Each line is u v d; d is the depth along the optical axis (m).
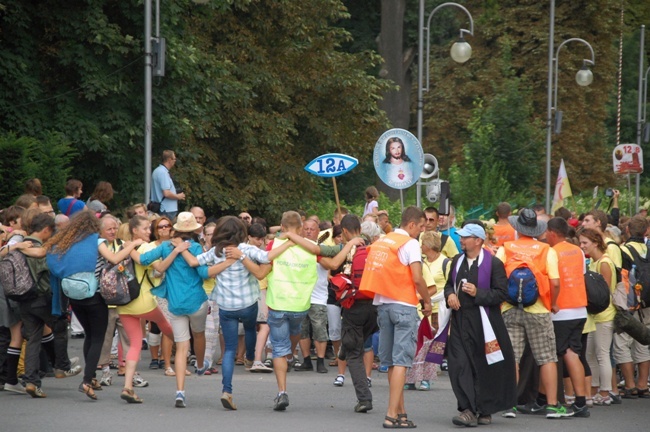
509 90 93.00
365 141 84.25
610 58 115.44
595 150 118.06
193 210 38.25
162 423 24.80
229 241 27.06
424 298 25.28
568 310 27.25
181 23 65.44
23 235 29.28
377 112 84.44
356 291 26.86
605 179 114.75
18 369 31.69
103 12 62.41
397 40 105.38
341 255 27.03
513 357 25.69
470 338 25.56
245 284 27.23
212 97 66.88
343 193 109.56
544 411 27.78
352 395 30.42
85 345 28.30
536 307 26.55
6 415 25.56
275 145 74.69
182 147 67.12
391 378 25.03
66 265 27.31
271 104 78.31
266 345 37.78
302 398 29.56
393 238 25.47
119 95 62.47
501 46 111.06
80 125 59.88
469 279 25.59
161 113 63.25
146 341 42.50
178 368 27.45
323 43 80.69
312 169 39.78
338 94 81.62
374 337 36.38
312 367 36.69
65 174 52.50
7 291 27.72
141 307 27.72
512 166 91.38
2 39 59.38
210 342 34.56
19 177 48.34
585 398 27.31
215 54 72.81
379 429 24.67
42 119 59.94
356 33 110.06
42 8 59.75
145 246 30.89
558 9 114.12
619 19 115.62
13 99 58.91
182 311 27.30
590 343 29.72
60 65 61.50
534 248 26.55
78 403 27.59
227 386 27.11
